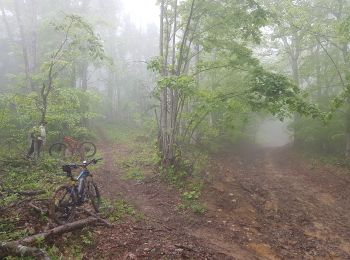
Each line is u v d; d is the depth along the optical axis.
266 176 17.14
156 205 10.25
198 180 13.29
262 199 12.29
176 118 14.10
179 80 12.26
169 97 14.43
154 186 12.27
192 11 13.65
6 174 11.64
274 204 11.72
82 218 8.04
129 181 12.90
